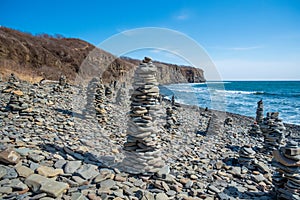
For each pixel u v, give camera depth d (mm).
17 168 3268
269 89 67562
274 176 3814
